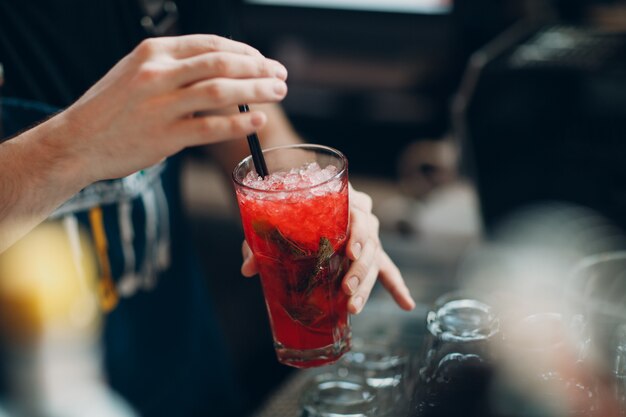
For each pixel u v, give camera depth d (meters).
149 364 1.21
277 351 0.83
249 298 2.38
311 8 2.92
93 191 1.12
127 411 1.17
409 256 1.70
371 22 2.89
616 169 1.89
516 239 1.88
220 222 2.83
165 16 1.21
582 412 0.73
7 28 1.11
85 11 1.14
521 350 0.75
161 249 1.21
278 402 0.90
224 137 0.72
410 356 0.90
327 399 0.85
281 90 0.72
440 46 2.85
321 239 0.76
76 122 0.75
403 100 3.00
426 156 2.63
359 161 3.13
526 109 1.94
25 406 1.13
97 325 1.16
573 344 0.76
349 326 0.84
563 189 1.97
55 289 1.13
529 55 1.99
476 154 2.04
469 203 2.13
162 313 1.23
